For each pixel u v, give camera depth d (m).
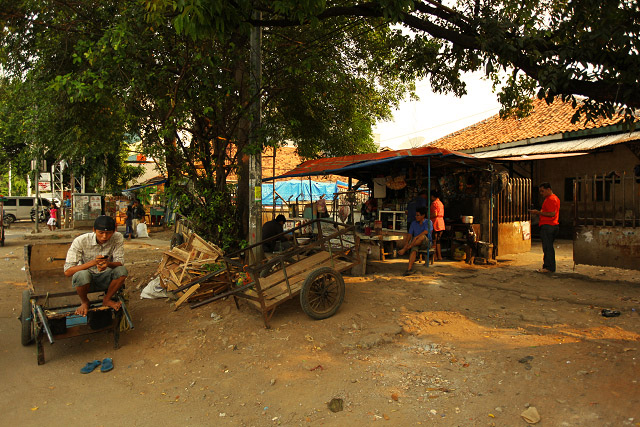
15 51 8.27
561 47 5.20
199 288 6.57
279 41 8.67
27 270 5.53
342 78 10.80
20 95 9.88
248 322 5.51
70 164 21.09
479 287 7.09
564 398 3.41
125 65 6.41
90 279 4.77
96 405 3.79
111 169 24.64
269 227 8.85
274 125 8.65
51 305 5.16
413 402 3.55
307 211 14.17
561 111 14.41
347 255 6.39
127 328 5.27
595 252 7.50
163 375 4.39
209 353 4.82
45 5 7.54
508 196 9.89
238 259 8.02
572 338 4.66
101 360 4.80
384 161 8.50
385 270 8.70
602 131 11.33
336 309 5.76
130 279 8.30
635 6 4.90
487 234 9.41
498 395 3.56
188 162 8.00
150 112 7.14
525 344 4.60
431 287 7.12
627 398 3.33
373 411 3.45
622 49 4.79
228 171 8.42
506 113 8.99
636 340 4.50
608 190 12.51
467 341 4.80
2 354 4.98
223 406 3.71
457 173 10.67
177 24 4.45
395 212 10.92
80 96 6.26
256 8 5.80
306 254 7.50
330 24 9.22
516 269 8.54
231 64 7.76
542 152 11.45
